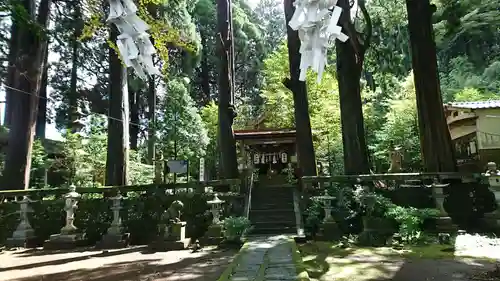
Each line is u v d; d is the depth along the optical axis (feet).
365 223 26.71
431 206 30.89
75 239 31.19
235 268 17.40
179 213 29.32
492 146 47.29
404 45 64.64
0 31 38.86
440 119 33.99
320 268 18.48
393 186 33.17
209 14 92.94
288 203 38.29
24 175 36.78
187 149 67.92
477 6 59.72
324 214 31.30
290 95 67.67
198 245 28.22
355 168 35.73
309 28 5.74
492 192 30.32
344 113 37.22
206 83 97.91
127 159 39.52
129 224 33.65
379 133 61.98
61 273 20.56
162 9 53.78
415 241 24.99
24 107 37.29
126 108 40.34
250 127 82.69
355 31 36.11
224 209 33.81
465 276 16.05
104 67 70.38
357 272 17.46
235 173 44.70
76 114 40.57
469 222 30.04
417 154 54.95
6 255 27.84
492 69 65.46
